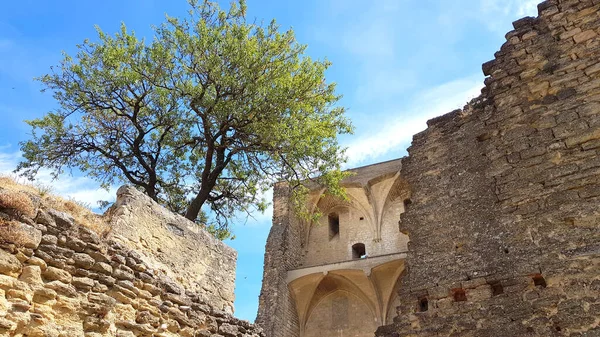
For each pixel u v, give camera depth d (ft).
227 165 74.23
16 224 27.61
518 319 35.50
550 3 46.47
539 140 41.19
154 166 70.79
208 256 43.42
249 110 65.82
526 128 42.45
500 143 43.50
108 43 66.85
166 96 66.69
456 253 41.93
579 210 36.65
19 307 26.16
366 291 99.81
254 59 66.39
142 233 37.32
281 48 69.05
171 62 65.82
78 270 30.19
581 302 33.24
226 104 64.44
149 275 35.12
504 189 41.29
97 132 69.82
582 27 43.68
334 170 72.43
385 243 105.60
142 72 65.46
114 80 65.05
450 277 40.78
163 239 39.24
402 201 109.50
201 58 65.67
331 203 116.06
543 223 37.86
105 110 70.74
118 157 70.85
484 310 37.55
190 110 69.21
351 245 108.78
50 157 67.15
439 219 44.91
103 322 29.99
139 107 67.77
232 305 44.21
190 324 36.88
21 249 27.55
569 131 39.99
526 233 38.37
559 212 37.45
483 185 43.88
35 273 27.58
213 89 66.85
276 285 98.48
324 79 73.10
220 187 76.33
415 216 46.62
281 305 97.66
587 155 38.34
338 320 100.58
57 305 28.25
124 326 31.63
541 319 34.37
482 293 38.40
